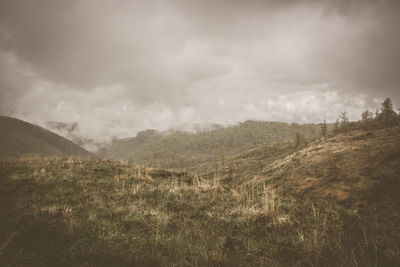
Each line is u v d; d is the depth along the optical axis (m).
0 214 3.45
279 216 4.21
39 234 2.94
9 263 2.32
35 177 5.43
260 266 2.69
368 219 4.36
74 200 4.41
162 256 2.71
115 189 5.31
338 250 3.05
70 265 2.43
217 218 4.14
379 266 2.73
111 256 2.63
